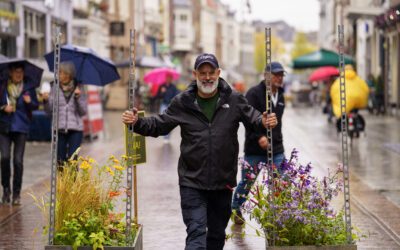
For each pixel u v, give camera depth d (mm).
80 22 51625
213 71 7691
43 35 41094
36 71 13773
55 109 7840
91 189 8453
